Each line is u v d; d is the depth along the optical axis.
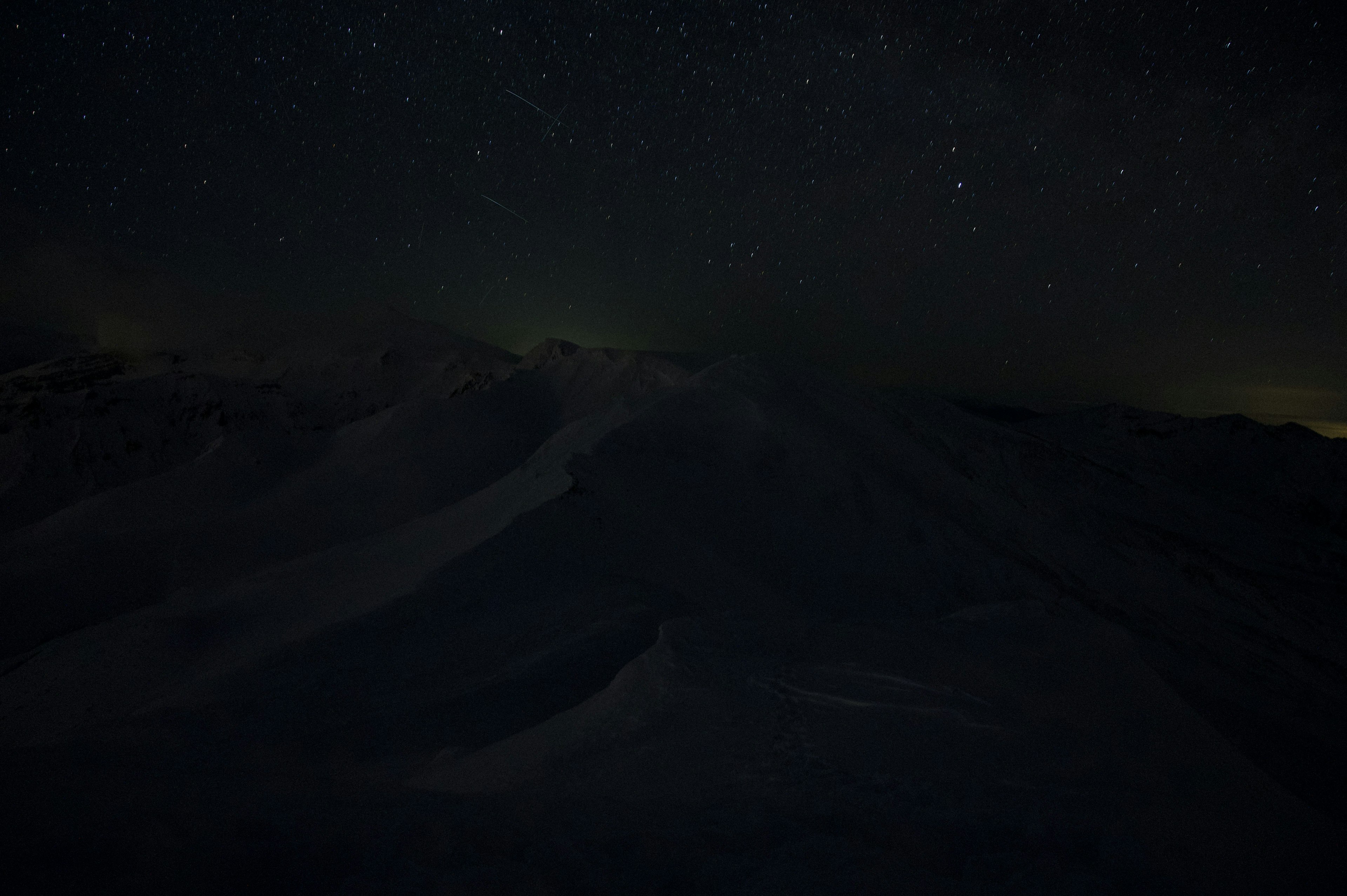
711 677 7.56
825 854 3.30
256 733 10.66
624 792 5.07
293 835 3.09
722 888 2.96
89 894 2.43
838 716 6.36
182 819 3.18
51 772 4.30
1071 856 3.55
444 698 11.62
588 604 16.34
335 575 25.89
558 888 2.85
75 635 25.48
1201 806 4.80
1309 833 4.54
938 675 7.62
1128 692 7.89
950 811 4.11
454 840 3.22
